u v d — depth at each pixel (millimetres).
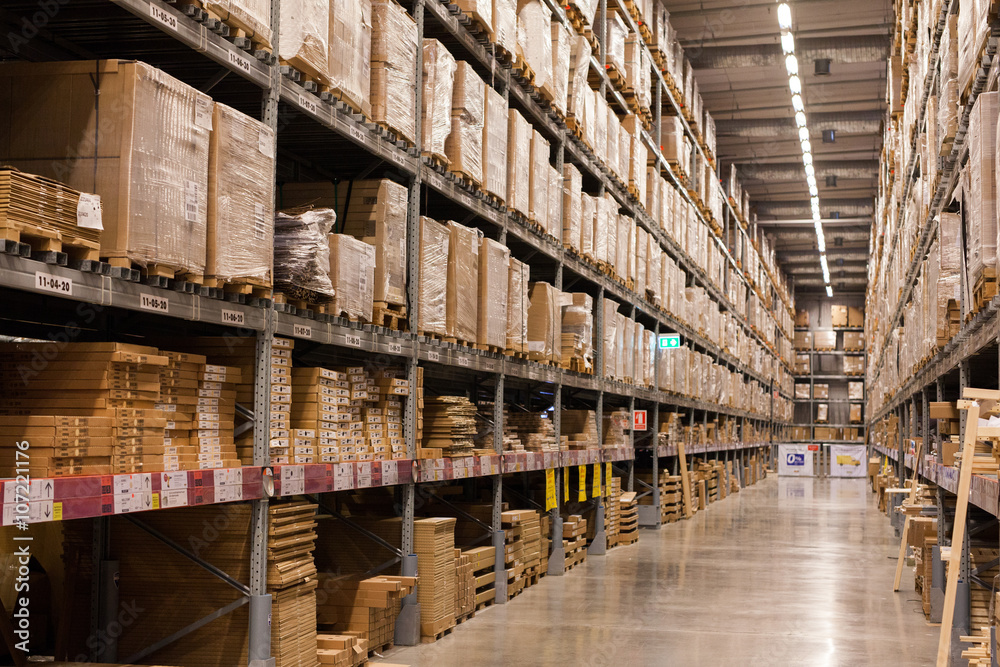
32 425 2934
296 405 4570
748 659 5324
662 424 13992
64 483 2848
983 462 4758
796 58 15453
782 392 30906
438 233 5867
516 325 7156
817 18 14852
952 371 6715
